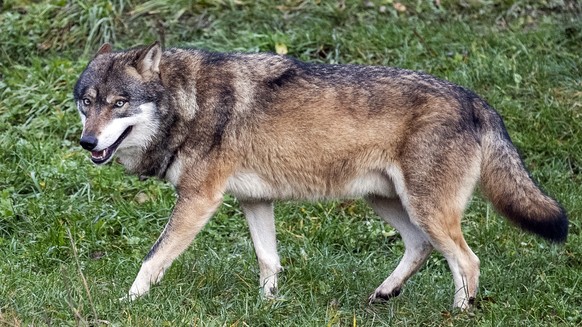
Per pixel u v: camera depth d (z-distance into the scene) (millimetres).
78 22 17641
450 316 10672
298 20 17578
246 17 17672
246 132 10820
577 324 10695
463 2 17875
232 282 11367
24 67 16656
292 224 13422
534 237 12758
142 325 9711
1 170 14039
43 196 13477
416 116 10672
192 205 10805
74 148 14914
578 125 14805
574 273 11625
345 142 10805
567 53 16484
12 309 9930
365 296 11297
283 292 11211
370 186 11000
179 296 10625
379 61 16562
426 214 10633
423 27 17078
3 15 17766
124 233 13023
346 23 17547
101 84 10578
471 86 15906
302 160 10898
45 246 12312
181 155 10828
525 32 17078
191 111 10719
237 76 10883
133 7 18078
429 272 12281
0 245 12461
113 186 13891
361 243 13141
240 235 13172
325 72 11008
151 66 10711
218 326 9844
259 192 11055
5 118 15539
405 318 10531
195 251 12297
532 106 15484
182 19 17812
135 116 10602
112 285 10883
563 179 14031
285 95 10852
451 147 10594
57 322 9797
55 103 15906
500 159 10867
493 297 11227
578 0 17672
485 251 12641
